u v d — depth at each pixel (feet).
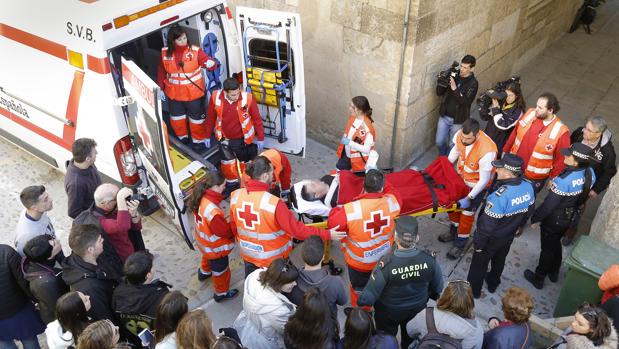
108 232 12.51
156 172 15.23
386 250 12.82
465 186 14.64
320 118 22.13
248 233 12.62
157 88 12.79
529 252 16.81
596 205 18.85
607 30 32.19
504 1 21.97
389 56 18.13
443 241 17.13
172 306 9.48
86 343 8.96
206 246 13.50
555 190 13.47
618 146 22.07
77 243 10.62
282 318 10.19
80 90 15.75
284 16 16.51
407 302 11.14
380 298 11.25
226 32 18.40
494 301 14.99
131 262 10.32
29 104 17.99
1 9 16.74
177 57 17.72
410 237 10.48
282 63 17.97
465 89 18.44
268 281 10.14
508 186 12.69
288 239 13.09
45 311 11.19
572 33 31.81
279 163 14.70
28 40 16.48
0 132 20.80
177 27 17.20
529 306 9.53
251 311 10.32
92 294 10.61
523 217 13.42
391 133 19.75
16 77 17.84
